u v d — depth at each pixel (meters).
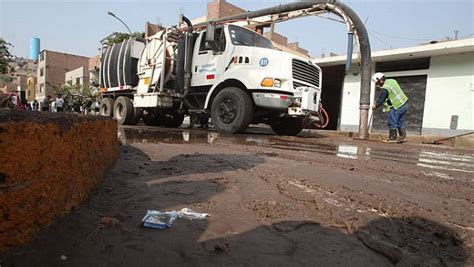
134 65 10.61
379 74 8.12
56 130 1.60
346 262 1.51
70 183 1.78
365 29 8.91
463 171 3.73
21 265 1.28
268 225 1.90
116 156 3.28
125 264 1.39
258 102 7.34
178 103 9.74
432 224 1.94
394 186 2.78
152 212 1.95
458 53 12.59
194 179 2.84
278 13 10.73
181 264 1.42
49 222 1.54
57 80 47.38
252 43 8.34
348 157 4.47
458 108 12.64
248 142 6.03
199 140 6.20
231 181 2.82
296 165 3.61
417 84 13.80
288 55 7.23
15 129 1.32
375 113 14.82
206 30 8.10
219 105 7.94
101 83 12.38
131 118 10.90
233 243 1.64
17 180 1.34
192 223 1.85
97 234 1.59
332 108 17.44
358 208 2.20
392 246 1.64
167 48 9.39
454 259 1.56
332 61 15.24
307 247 1.64
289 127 9.01
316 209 2.18
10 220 1.32
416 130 13.79
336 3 9.38
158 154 4.15
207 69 8.34
